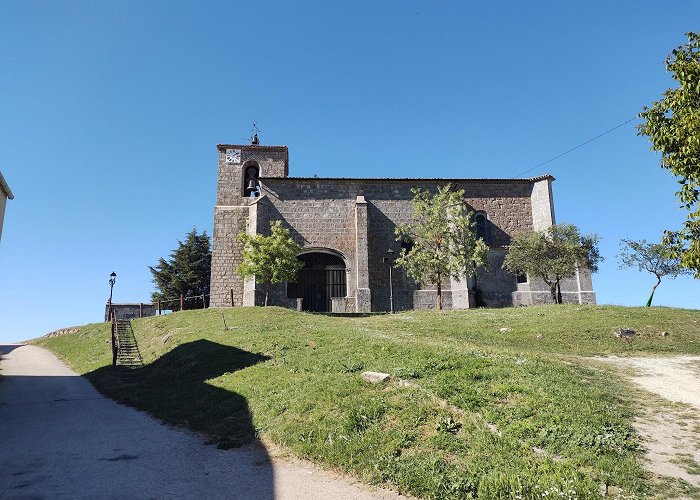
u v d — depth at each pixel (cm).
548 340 1855
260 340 1794
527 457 706
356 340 1602
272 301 3516
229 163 4159
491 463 692
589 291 3597
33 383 1958
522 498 598
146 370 1958
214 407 1145
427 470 693
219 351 1778
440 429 808
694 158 972
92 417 1220
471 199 4016
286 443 868
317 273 3750
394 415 884
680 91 1023
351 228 3828
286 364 1376
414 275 3244
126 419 1183
